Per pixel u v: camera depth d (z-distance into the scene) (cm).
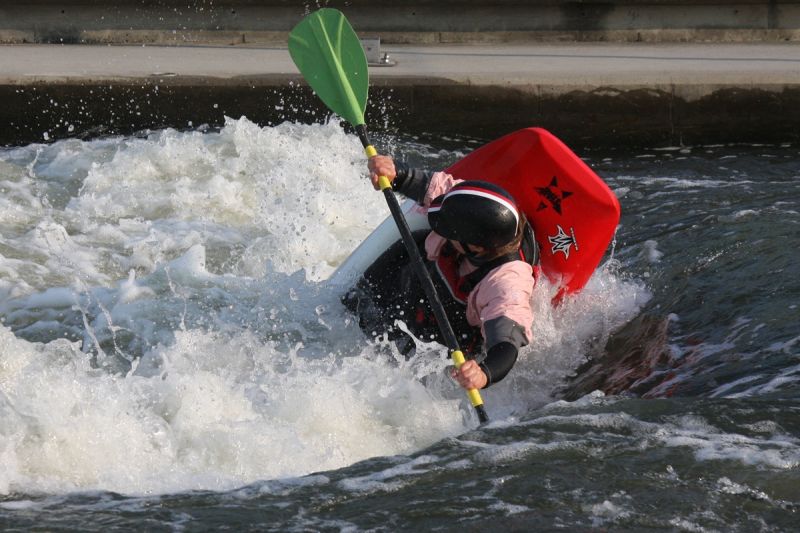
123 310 1806
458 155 3084
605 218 1653
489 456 1196
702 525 1020
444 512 1064
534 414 1341
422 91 3291
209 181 2602
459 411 1470
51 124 3250
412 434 1380
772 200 2427
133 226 2358
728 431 1219
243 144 2831
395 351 1545
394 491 1125
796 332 1533
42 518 1084
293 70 3388
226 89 3269
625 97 3309
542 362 1631
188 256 2038
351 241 2306
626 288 1878
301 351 1634
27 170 2698
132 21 3897
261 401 1421
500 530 1024
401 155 3023
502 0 4003
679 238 2106
